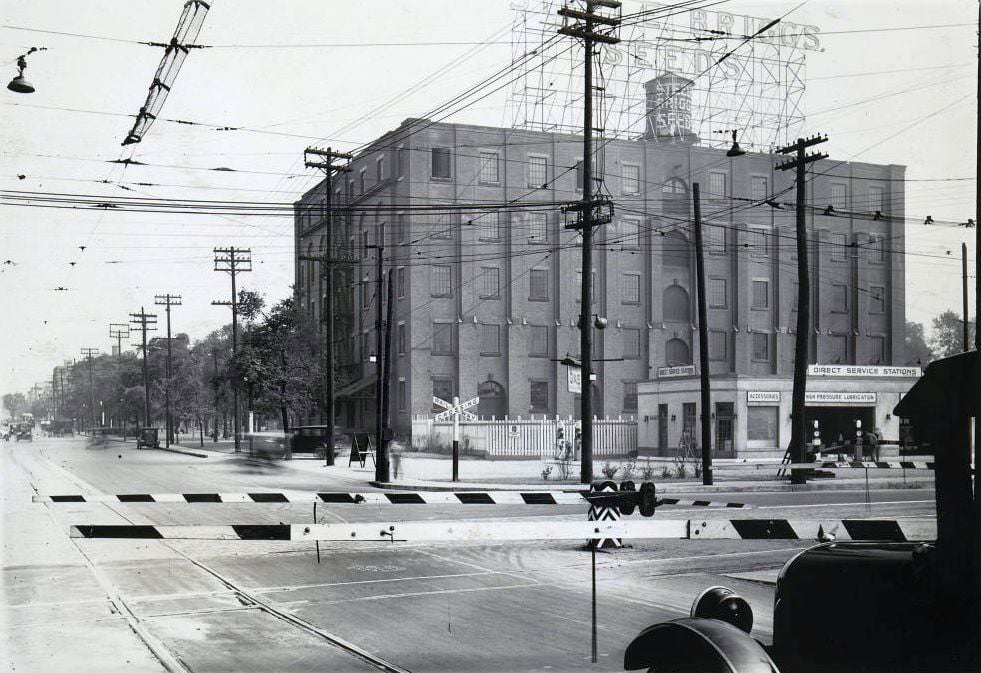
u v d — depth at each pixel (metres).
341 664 7.96
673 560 14.00
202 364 87.62
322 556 14.51
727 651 4.38
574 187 61.47
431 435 53.16
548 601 10.73
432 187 58.28
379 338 33.75
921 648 4.55
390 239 59.69
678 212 64.31
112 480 33.41
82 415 144.75
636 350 62.91
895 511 20.77
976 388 4.23
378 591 11.43
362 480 33.47
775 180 65.69
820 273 64.88
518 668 7.75
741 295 65.12
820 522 8.19
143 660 8.03
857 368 44.47
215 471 39.66
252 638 8.92
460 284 58.88
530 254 60.47
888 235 65.44
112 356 129.75
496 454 48.94
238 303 59.50
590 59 27.02
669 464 40.81
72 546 15.67
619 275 62.44
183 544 15.93
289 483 31.88
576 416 60.75
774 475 34.75
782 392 43.44
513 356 59.47
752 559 14.07
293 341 55.78
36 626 9.40
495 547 15.53
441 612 10.12
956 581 4.32
